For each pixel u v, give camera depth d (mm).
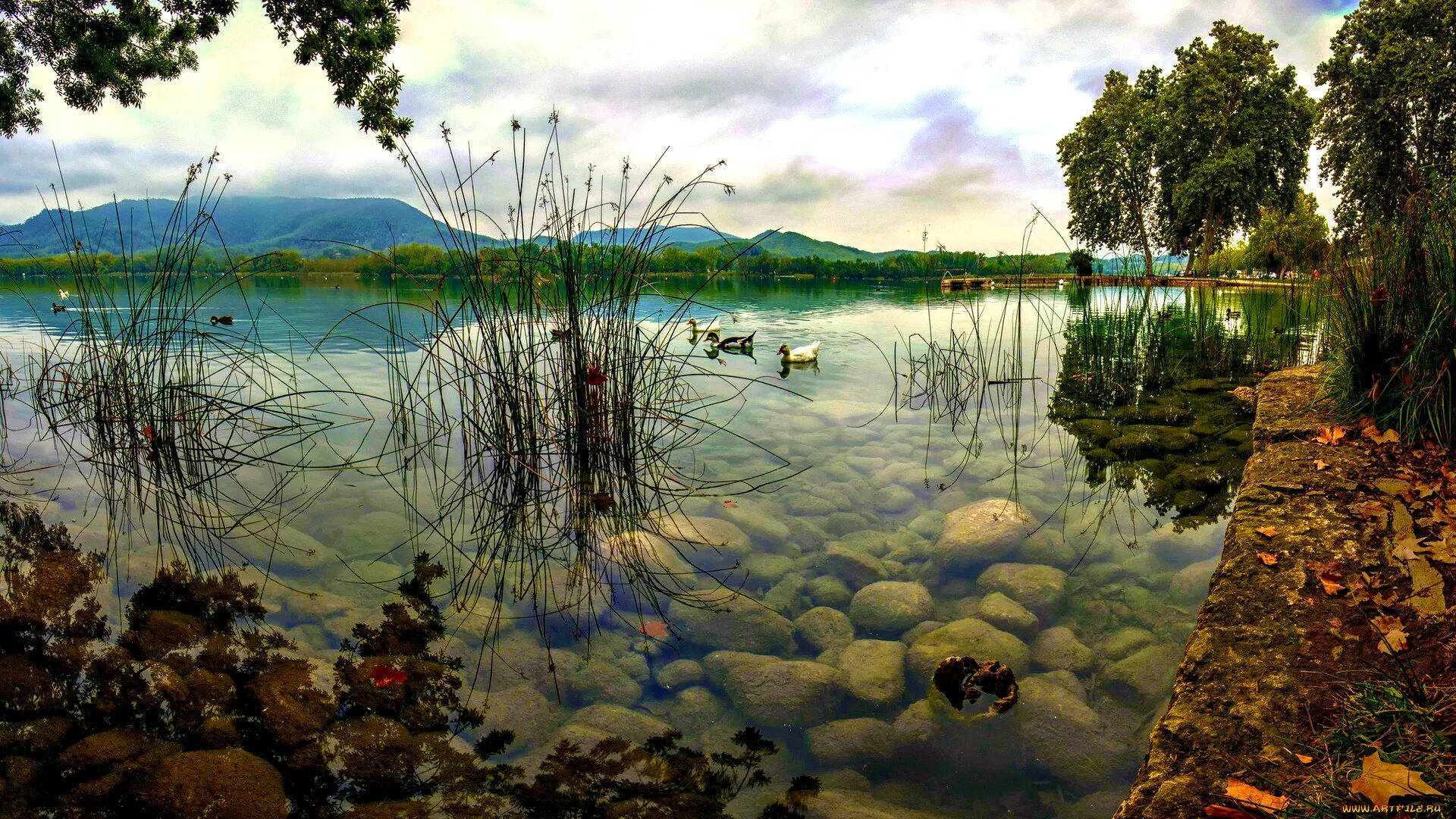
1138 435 5277
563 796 1884
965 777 1998
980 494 4160
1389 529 2518
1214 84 25500
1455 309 3260
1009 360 8602
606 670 2492
